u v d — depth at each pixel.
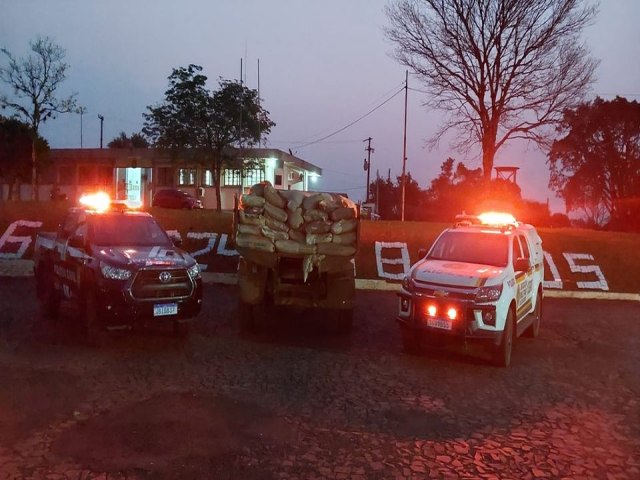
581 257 17.72
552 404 6.56
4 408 5.57
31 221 17.95
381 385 6.97
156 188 41.75
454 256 9.32
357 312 11.98
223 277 14.86
